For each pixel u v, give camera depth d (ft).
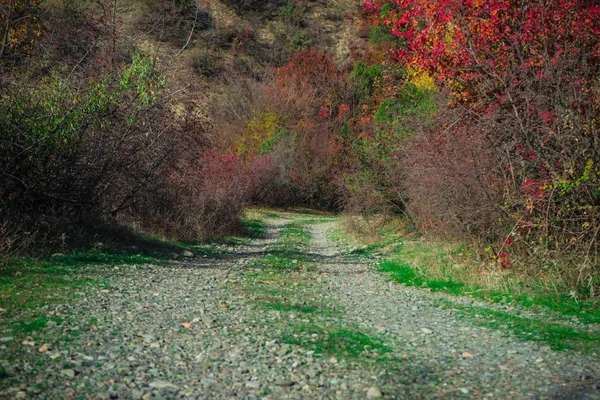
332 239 80.33
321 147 184.03
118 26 56.80
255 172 161.27
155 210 61.31
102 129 47.44
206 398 14.48
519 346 21.01
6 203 40.52
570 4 38.63
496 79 39.42
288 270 43.98
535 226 33.50
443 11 43.16
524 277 32.94
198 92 60.59
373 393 15.01
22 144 41.01
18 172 41.45
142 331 21.16
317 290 34.60
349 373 17.02
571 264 31.58
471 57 41.73
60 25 53.57
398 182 67.92
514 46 39.01
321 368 17.40
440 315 27.27
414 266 42.22
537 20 38.78
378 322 25.44
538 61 37.83
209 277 37.70
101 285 30.35
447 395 15.26
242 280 37.04
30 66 47.09
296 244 70.59
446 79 44.73
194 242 62.85
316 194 183.73
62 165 44.19
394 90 77.92
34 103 43.01
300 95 228.63
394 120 71.15
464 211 39.68
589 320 25.67
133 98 50.03
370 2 56.29
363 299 31.91
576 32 38.93
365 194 75.10
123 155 50.85
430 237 53.01
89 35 53.26
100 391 14.44
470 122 41.88
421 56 46.26
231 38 288.71
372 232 71.92
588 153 31.14
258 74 265.54
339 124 205.46
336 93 227.81
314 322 24.43
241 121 207.82
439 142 44.29
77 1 70.33
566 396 15.16
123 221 56.34
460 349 20.48
